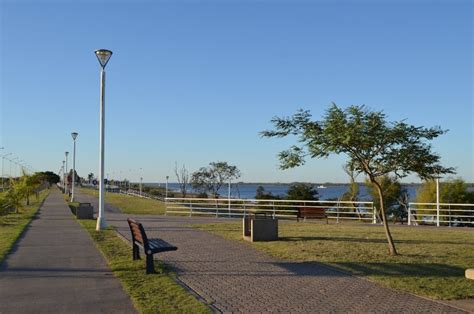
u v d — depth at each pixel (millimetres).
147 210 36219
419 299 7953
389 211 35656
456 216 24750
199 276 9844
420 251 13609
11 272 10141
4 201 26953
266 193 46438
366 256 12570
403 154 12711
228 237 17109
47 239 16141
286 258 12258
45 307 7324
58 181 169875
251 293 8344
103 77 20141
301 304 7625
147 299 7727
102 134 20078
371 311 7211
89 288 8602
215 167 68688
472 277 7711
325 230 19984
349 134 12062
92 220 24875
